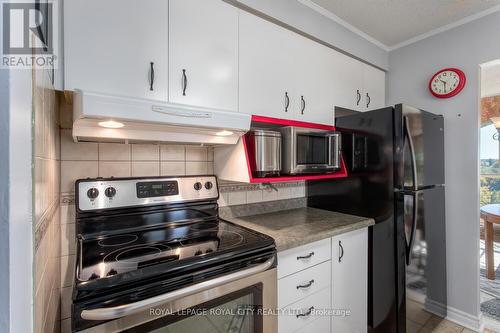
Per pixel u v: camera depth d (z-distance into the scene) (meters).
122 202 1.21
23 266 0.39
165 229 1.30
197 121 1.12
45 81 0.68
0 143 0.36
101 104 0.90
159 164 1.42
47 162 0.73
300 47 1.69
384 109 1.64
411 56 2.27
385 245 1.62
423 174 1.77
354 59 2.09
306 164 1.56
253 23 1.46
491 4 1.76
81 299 0.69
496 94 3.90
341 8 1.82
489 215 2.61
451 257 2.03
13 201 0.37
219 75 1.32
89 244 1.07
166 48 1.15
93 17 0.99
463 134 1.97
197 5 1.25
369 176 1.71
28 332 0.41
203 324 0.90
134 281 0.77
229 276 0.92
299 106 1.69
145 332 0.77
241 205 1.75
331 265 1.44
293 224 1.53
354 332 1.58
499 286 2.50
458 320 1.97
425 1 1.74
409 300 1.59
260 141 1.38
